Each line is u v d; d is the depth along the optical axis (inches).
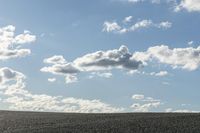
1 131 2886.3
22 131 2795.3
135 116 3302.2
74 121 3176.7
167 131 2608.3
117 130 2667.3
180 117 3090.6
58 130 2736.2
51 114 4005.9
